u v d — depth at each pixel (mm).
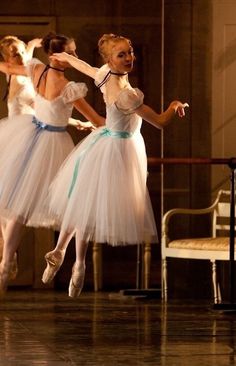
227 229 15180
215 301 14500
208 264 15492
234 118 15477
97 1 18047
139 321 12695
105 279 18141
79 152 11508
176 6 15383
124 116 11414
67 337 11266
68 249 17844
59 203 11453
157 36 18125
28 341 10953
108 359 9844
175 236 15547
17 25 17891
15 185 11664
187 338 11227
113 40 11328
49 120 11750
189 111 15438
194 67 15422
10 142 11898
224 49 15438
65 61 11562
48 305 14688
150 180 18125
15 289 17469
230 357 10016
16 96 12484
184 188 15516
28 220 11609
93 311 13844
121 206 11297
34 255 17781
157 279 17828
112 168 11336
